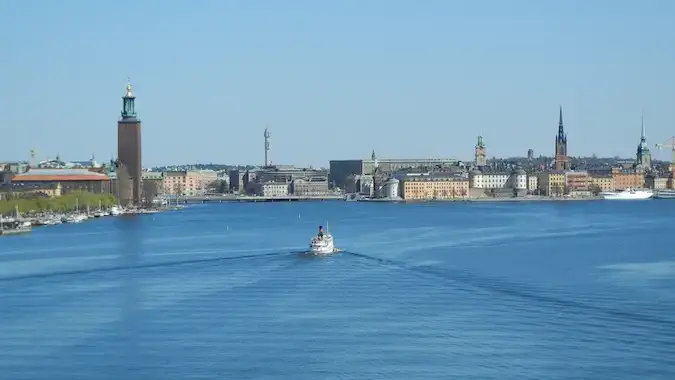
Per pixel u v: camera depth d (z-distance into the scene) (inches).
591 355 6791.3
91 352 7086.6
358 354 6909.5
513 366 6560.0
